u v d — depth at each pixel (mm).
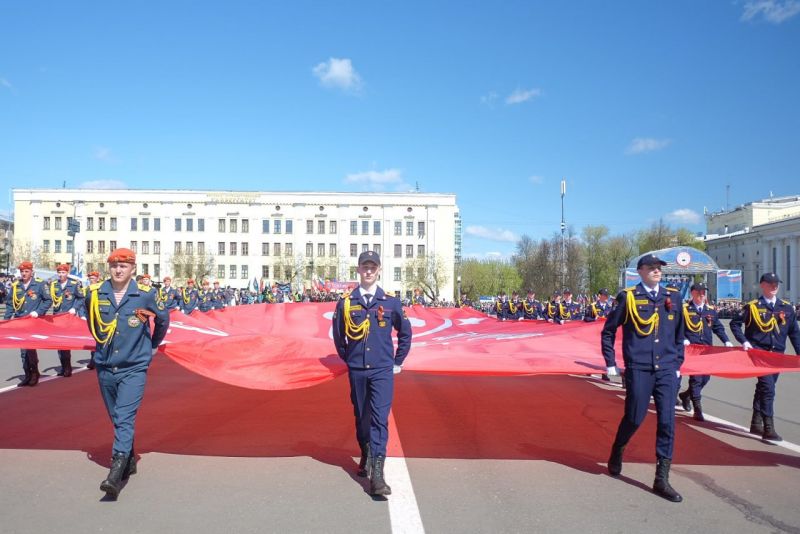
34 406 8461
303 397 9312
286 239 83000
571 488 5328
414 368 6234
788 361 6379
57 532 4230
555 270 75688
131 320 5082
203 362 6090
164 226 82062
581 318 20312
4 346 6746
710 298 48938
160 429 7246
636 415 5375
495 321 12773
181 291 21672
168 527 4340
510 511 4754
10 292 10461
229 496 4996
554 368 6215
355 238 83312
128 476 5402
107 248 81562
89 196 81438
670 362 5305
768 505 4957
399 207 83375
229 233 82625
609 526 4480
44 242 80812
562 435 7246
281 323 12156
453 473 5715
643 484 5469
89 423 7449
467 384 11047
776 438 7211
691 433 7562
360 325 5168
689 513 4762
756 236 72938
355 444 6656
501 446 6699
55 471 5582
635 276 38000
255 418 7859
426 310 13930
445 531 4344
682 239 78250
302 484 5320
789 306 7547
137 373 5176
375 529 4355
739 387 11789
